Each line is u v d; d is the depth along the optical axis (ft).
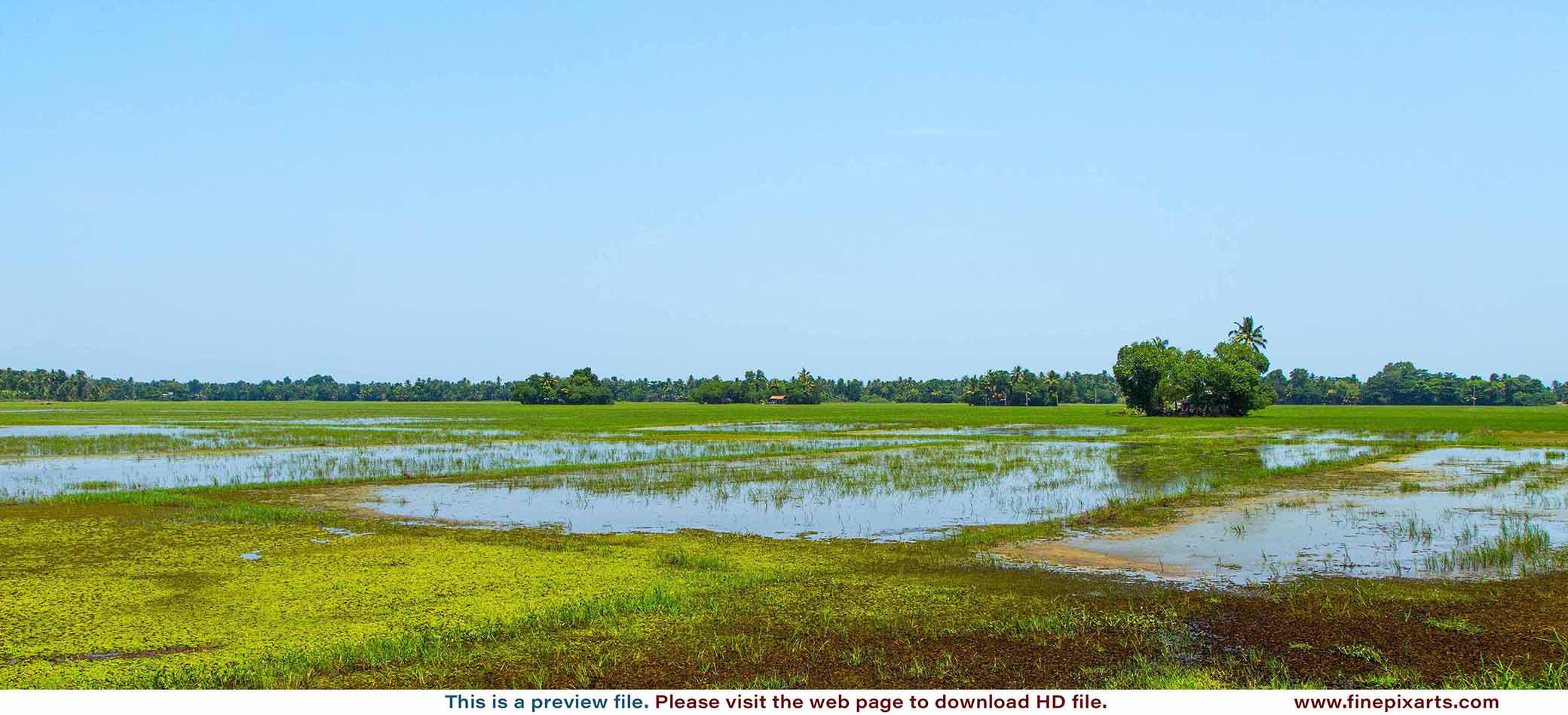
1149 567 46.39
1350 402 613.52
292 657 31.04
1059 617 35.91
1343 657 31.35
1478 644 32.50
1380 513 63.87
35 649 32.12
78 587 41.16
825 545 53.01
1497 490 76.18
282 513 63.00
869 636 33.68
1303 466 95.96
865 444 135.33
